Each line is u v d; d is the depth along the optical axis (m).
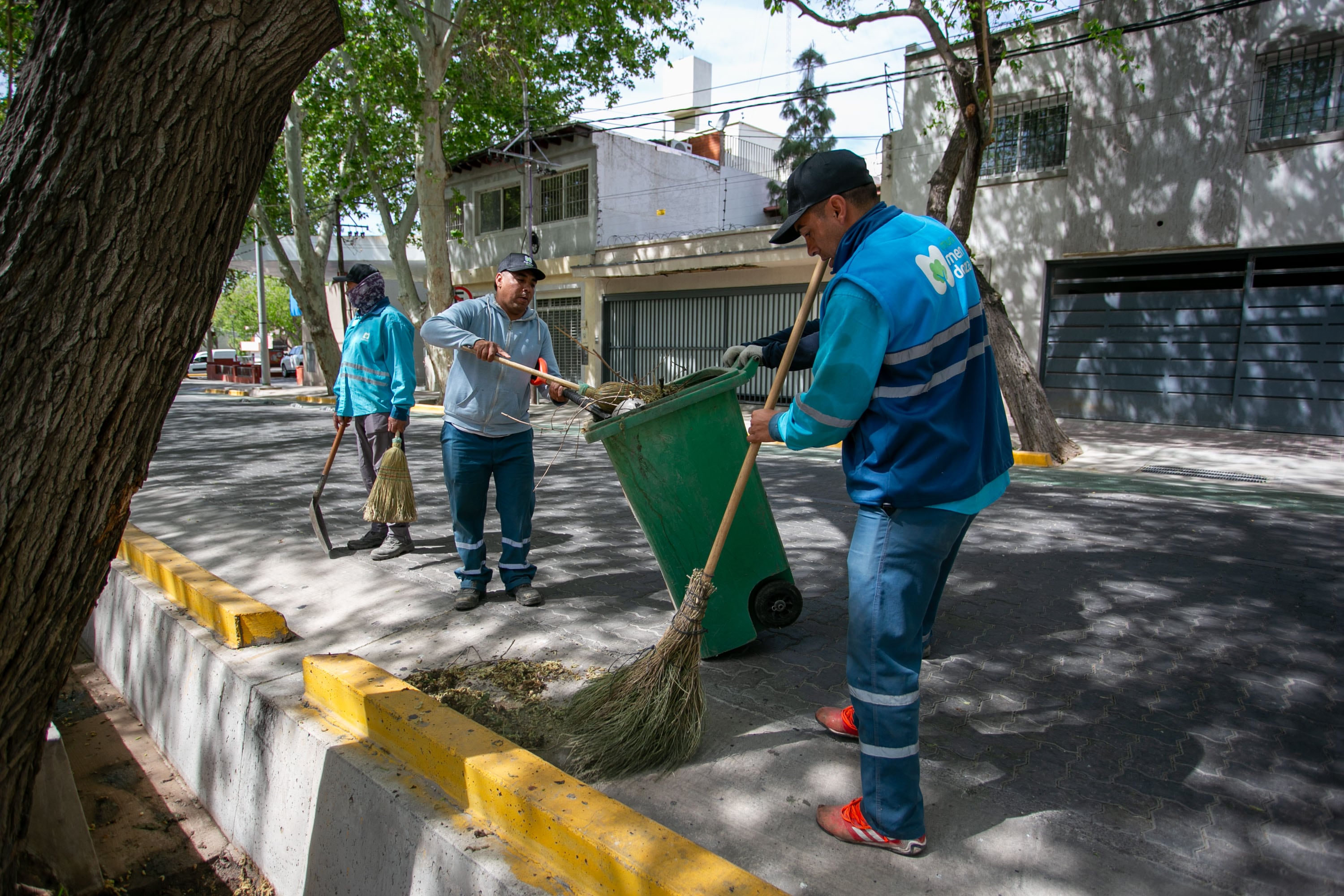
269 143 1.82
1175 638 3.71
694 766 2.61
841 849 2.18
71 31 1.58
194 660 3.59
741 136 30.94
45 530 1.73
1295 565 4.88
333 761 2.64
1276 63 11.58
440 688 3.19
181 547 5.34
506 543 4.27
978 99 9.30
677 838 1.92
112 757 3.83
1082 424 13.16
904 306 2.04
